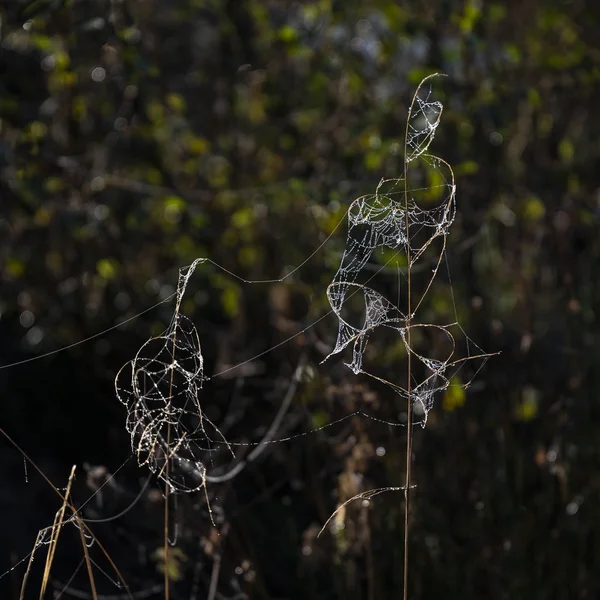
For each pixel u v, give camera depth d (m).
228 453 1.91
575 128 2.98
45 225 2.74
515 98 2.54
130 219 2.67
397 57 2.80
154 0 2.98
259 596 1.75
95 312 2.68
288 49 2.69
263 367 2.39
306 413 1.90
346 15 2.71
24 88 2.72
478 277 2.44
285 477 2.02
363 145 2.62
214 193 2.95
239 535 1.84
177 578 1.70
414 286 2.08
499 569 1.81
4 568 1.97
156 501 1.66
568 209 2.49
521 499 1.85
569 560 1.87
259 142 2.93
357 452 1.69
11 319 2.77
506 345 2.08
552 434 1.97
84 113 2.75
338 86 2.84
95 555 1.94
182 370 1.37
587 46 2.89
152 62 2.74
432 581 1.80
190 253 2.84
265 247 2.78
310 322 2.18
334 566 1.76
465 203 2.37
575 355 2.04
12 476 2.32
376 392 1.80
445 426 1.86
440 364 1.51
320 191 2.45
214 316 2.87
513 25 2.96
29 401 2.51
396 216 1.47
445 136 2.45
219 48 3.03
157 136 2.88
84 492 2.16
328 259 2.17
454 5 2.56
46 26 2.46
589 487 1.88
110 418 2.46
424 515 1.79
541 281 2.40
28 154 2.51
